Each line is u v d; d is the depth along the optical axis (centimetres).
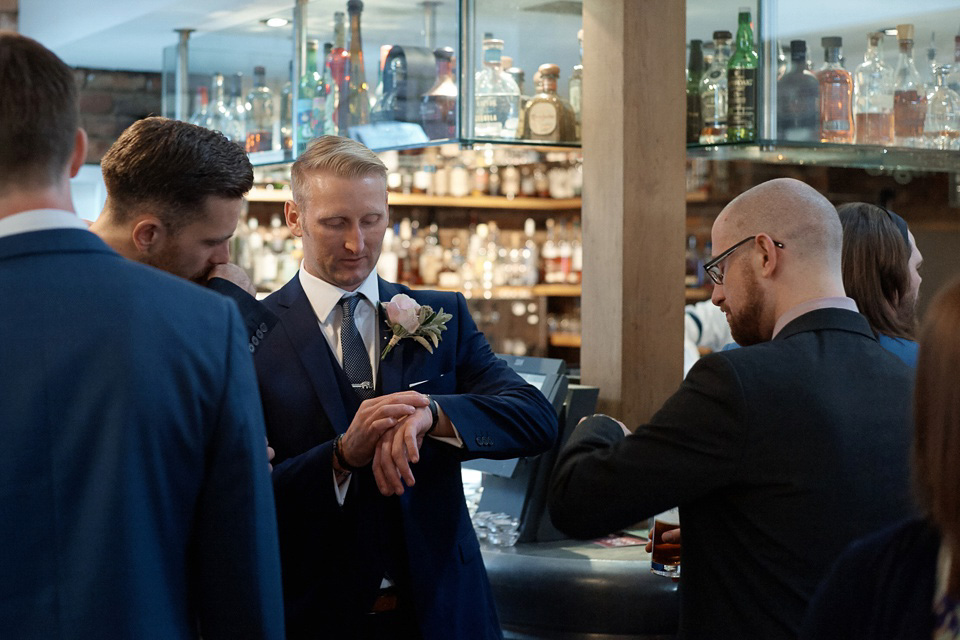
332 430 185
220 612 121
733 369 148
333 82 315
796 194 161
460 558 191
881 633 91
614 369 263
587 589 227
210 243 156
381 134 295
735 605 149
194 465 118
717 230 168
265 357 188
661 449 150
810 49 265
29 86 112
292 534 182
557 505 162
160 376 114
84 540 109
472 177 575
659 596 224
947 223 501
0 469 107
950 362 84
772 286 160
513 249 595
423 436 178
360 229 187
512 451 187
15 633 107
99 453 110
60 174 116
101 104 543
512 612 236
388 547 184
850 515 144
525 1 270
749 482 147
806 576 143
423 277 563
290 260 532
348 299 193
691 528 157
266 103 356
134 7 412
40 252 112
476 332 209
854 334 155
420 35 275
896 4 274
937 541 90
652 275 264
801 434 145
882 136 277
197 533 121
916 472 88
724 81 265
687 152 282
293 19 334
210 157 151
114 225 151
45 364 110
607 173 264
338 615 181
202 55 398
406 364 194
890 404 149
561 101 278
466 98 265
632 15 257
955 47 286
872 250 211
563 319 580
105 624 108
